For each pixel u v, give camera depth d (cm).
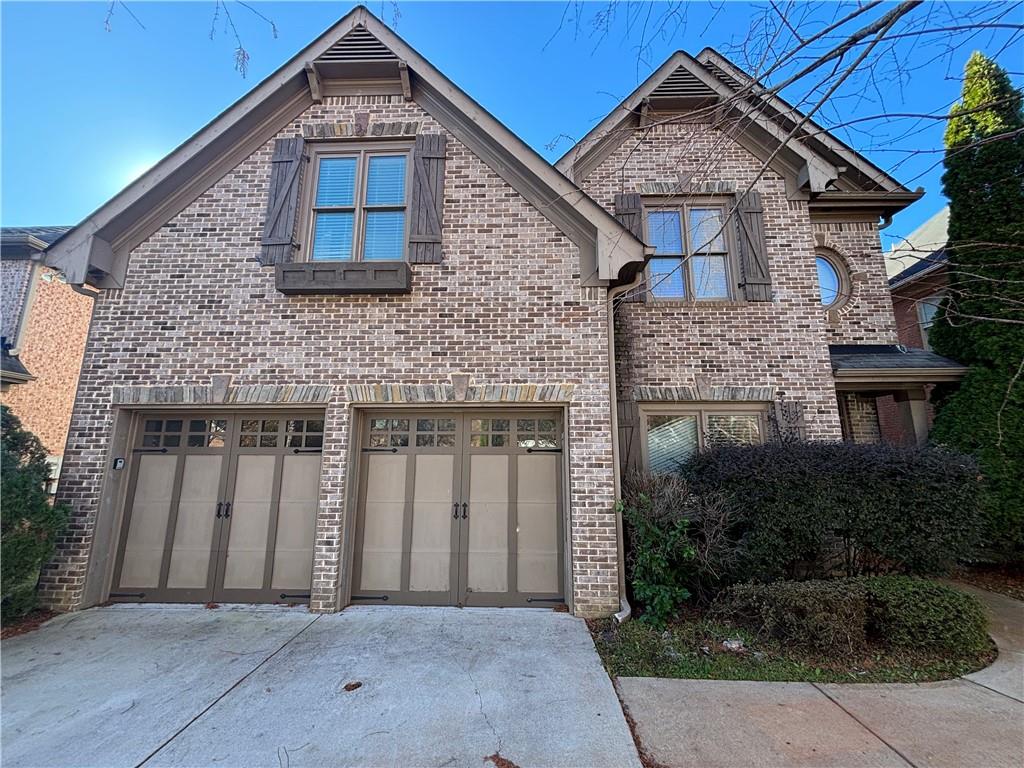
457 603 603
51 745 322
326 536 592
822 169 777
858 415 851
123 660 447
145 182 662
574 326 640
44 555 553
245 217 686
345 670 426
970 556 548
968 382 728
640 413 755
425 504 629
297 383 634
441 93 691
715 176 824
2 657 454
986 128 745
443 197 685
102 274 660
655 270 808
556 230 667
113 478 625
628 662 440
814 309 766
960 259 766
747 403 750
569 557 585
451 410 648
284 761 304
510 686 397
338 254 694
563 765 299
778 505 535
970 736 322
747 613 509
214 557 621
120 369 641
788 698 376
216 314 654
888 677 409
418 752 312
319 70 712
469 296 653
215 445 648
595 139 843
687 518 561
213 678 412
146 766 301
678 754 308
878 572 548
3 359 930
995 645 469
